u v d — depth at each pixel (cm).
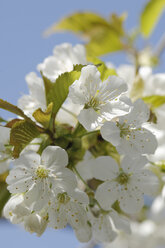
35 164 32
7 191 33
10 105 32
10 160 34
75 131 33
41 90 35
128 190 33
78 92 32
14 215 32
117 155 35
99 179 33
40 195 32
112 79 33
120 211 34
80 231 33
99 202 33
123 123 33
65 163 32
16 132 32
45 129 33
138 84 38
